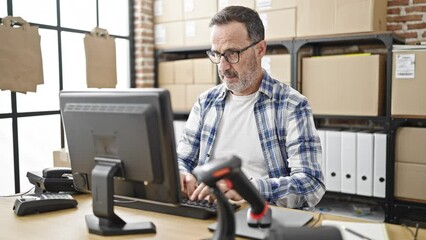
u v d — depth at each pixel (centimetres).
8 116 275
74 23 320
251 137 172
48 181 156
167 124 102
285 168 166
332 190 279
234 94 179
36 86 273
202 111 185
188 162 183
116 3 356
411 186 255
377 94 264
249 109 175
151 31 370
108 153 114
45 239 109
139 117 104
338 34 280
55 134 309
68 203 138
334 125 322
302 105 165
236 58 165
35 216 130
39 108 296
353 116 274
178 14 351
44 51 297
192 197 132
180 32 351
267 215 113
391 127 260
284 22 300
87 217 123
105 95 112
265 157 168
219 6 328
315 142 158
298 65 297
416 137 252
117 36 354
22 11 279
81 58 325
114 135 110
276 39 304
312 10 288
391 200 262
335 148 276
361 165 268
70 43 316
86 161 120
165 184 107
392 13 298
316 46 324
